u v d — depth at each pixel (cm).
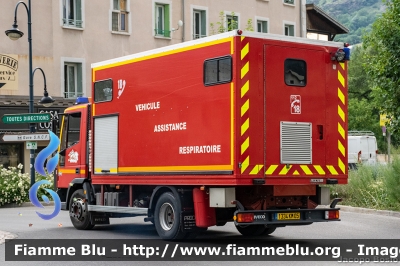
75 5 3356
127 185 1445
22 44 3173
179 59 1284
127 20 3519
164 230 1306
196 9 3762
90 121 1585
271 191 1207
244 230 1420
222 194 1184
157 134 1331
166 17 3650
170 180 1293
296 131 1220
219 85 1190
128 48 3503
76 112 1633
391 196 1953
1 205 2564
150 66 1359
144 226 1695
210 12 3809
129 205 1426
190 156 1247
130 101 1413
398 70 1805
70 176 1636
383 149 5891
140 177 1375
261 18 4075
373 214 1919
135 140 1395
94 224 1570
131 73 1414
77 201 1592
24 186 2603
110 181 1467
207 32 3784
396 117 1855
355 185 2147
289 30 4309
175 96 1288
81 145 1603
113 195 1479
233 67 1163
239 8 3953
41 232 1523
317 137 1246
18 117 1900
